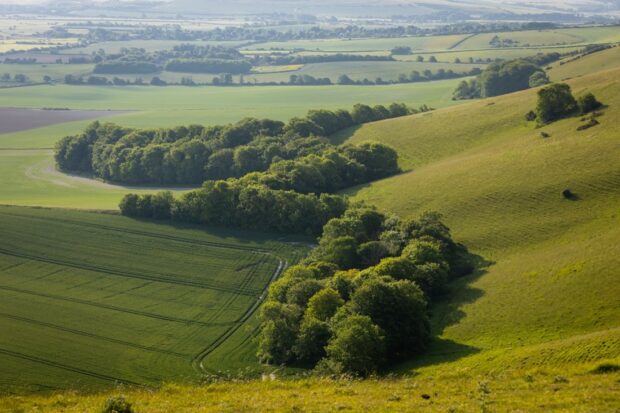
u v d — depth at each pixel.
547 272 81.12
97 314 90.50
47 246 114.88
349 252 98.88
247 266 108.06
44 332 84.50
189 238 120.19
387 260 86.94
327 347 67.25
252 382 47.59
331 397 41.19
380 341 65.00
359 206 122.06
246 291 98.75
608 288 70.44
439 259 90.44
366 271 84.81
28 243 115.88
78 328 85.94
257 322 88.25
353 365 62.44
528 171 116.44
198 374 72.94
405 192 127.12
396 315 70.50
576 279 75.38
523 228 100.44
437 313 81.00
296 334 76.12
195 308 93.00
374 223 109.06
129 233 122.00
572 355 52.44
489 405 38.12
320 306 78.00
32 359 76.88
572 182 107.31
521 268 86.62
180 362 76.50
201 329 86.19
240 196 125.06
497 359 57.91
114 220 128.25
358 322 66.25
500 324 71.62
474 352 65.00
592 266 76.94
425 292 84.88
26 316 89.31
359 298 72.31
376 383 46.62
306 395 41.84
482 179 120.31
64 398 43.25
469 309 78.75
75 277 103.31
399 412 37.44
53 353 78.56
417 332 70.56
